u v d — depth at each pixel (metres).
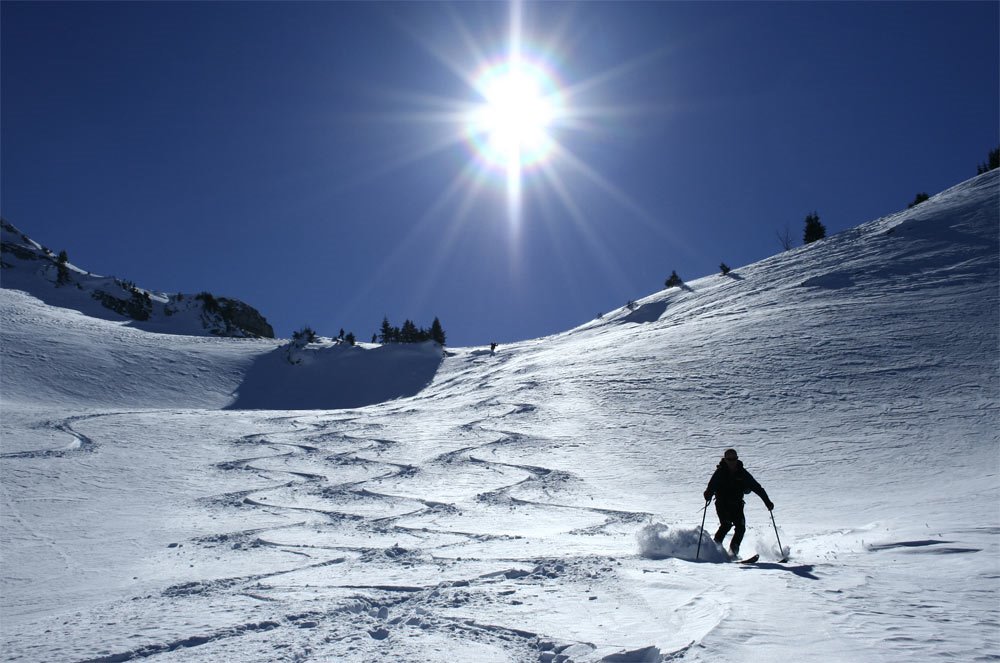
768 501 9.77
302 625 6.18
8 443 28.25
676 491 19.80
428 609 6.40
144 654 5.43
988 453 20.30
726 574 7.39
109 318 95.00
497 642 5.25
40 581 11.32
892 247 55.84
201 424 35.75
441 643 5.25
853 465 20.72
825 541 10.56
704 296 63.84
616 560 8.77
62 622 7.16
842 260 56.88
